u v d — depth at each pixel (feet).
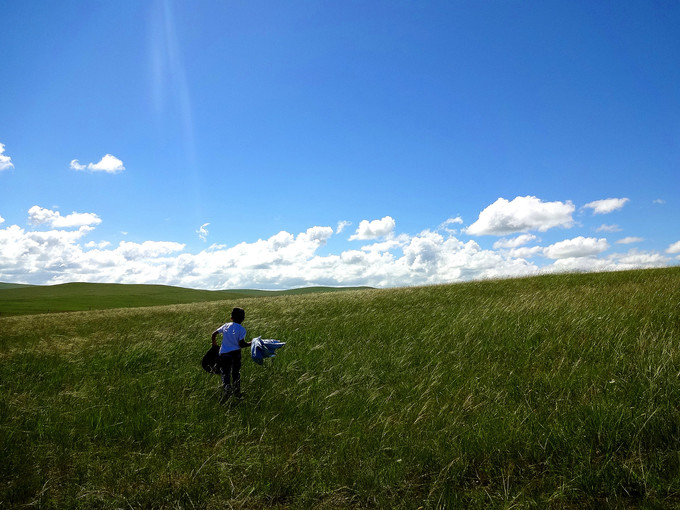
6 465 15.44
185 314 65.16
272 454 16.14
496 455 14.34
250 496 13.32
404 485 13.16
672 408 15.48
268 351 23.06
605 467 12.62
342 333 37.52
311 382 24.45
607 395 17.72
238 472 14.73
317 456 15.66
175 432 18.40
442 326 35.76
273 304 67.92
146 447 17.26
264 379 25.81
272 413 20.17
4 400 23.40
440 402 19.80
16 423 19.85
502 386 21.12
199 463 15.47
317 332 38.52
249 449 16.28
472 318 36.73
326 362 28.66
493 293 57.00
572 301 39.37
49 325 62.90
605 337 26.68
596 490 12.10
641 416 14.93
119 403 22.30
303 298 76.84
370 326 39.22
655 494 11.53
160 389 24.85
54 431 18.79
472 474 13.75
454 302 51.26
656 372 18.58
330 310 52.54
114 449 17.10
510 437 15.14
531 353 26.30
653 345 22.91
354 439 16.42
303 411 20.15
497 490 12.64
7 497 13.52
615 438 14.05
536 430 15.43
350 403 20.75
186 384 25.81
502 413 17.52
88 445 17.49
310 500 12.82
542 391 19.70
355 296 68.85
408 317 41.73
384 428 16.84
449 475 13.48
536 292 49.90
